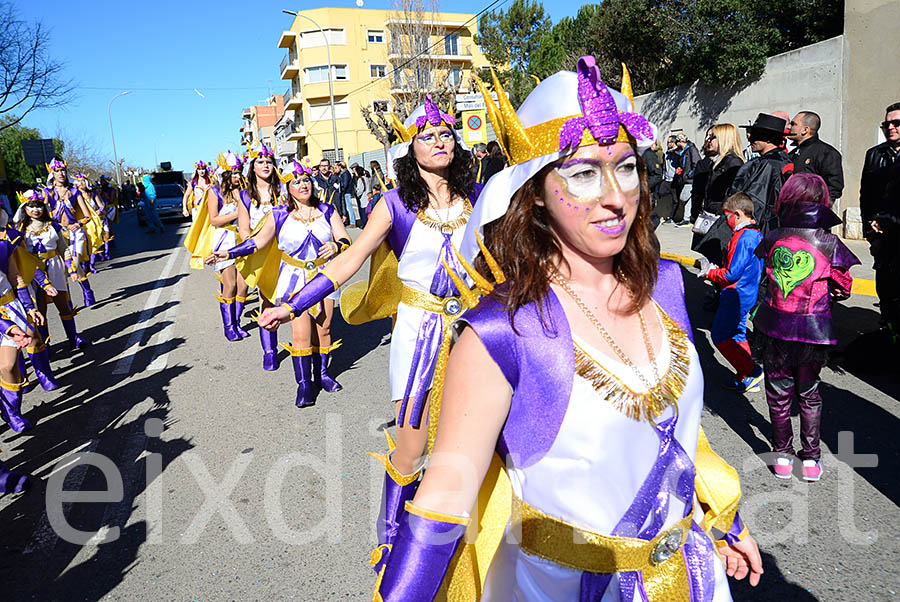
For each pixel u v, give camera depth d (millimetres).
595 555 1298
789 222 3523
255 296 9844
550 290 1296
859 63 10328
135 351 7227
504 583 1398
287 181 5277
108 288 11719
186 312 9109
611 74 20625
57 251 7242
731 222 4680
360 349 6801
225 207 7816
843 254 3449
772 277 3584
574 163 1254
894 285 5082
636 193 1305
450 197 2988
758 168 5586
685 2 15461
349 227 17953
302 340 5141
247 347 7137
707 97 15336
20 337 4688
